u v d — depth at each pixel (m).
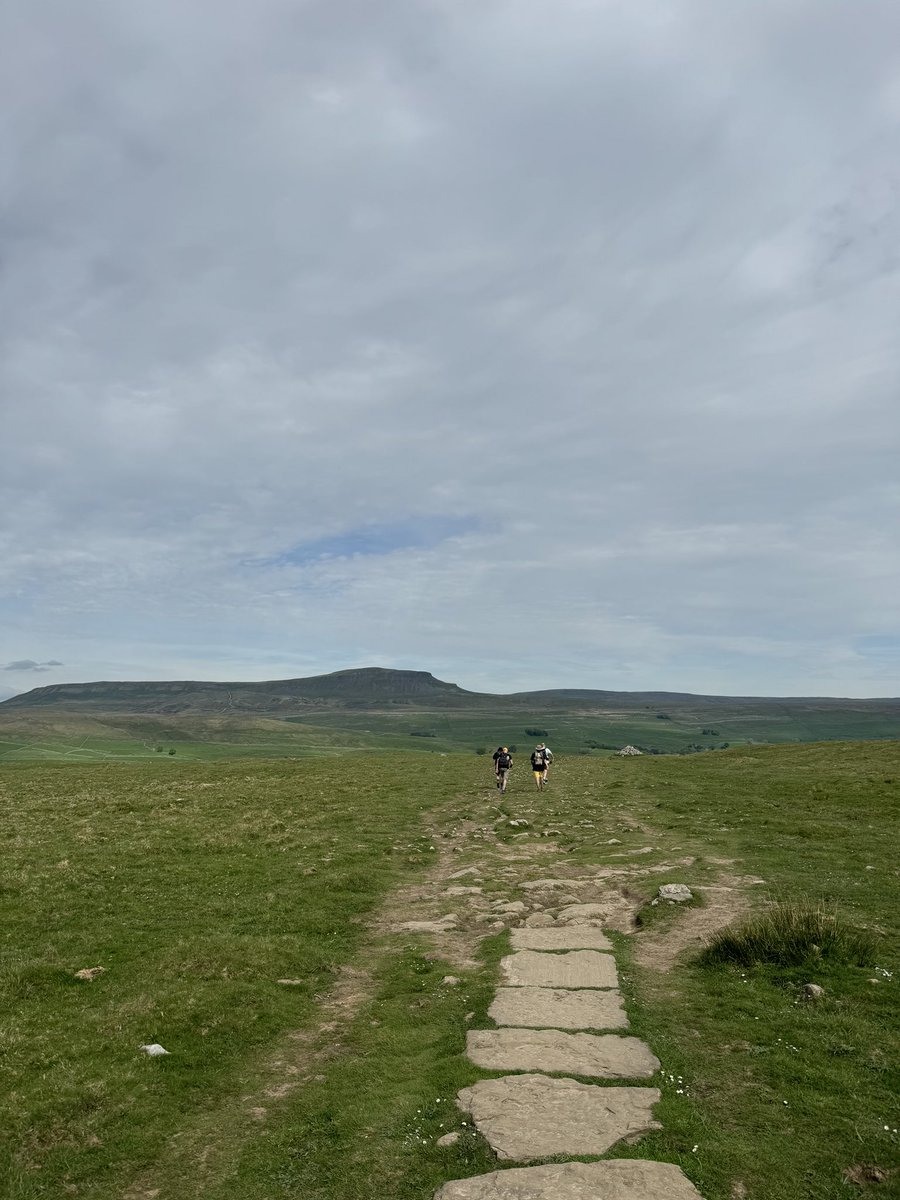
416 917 18.48
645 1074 9.50
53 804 39.03
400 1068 10.36
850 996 11.50
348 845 26.92
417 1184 7.61
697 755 67.62
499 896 19.67
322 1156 8.39
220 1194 7.87
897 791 33.50
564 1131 8.20
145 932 16.77
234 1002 12.88
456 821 33.44
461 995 12.90
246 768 62.56
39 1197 7.88
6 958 14.93
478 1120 8.53
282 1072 10.72
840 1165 7.49
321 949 15.90
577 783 47.78
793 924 13.58
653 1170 7.33
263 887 20.78
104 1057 10.92
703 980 12.71
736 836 25.67
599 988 12.66
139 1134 9.09
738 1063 9.72
